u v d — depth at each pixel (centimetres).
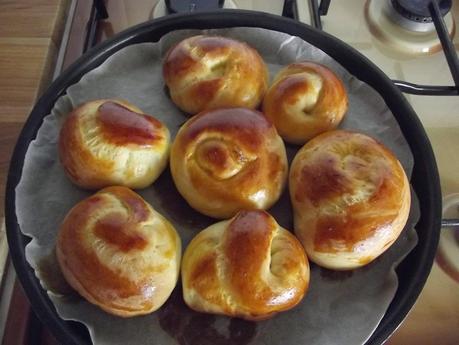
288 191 33
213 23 39
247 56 36
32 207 32
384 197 29
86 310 29
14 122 38
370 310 29
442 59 44
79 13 44
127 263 27
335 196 29
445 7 43
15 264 29
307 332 28
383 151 31
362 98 37
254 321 29
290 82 34
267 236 28
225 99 35
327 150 31
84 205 29
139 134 32
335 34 45
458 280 33
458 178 38
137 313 28
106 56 38
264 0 46
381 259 31
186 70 35
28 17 42
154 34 39
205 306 28
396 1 44
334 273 31
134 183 33
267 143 32
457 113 41
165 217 33
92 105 33
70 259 28
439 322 32
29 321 32
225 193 31
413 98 41
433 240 30
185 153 32
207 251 28
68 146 32
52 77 41
